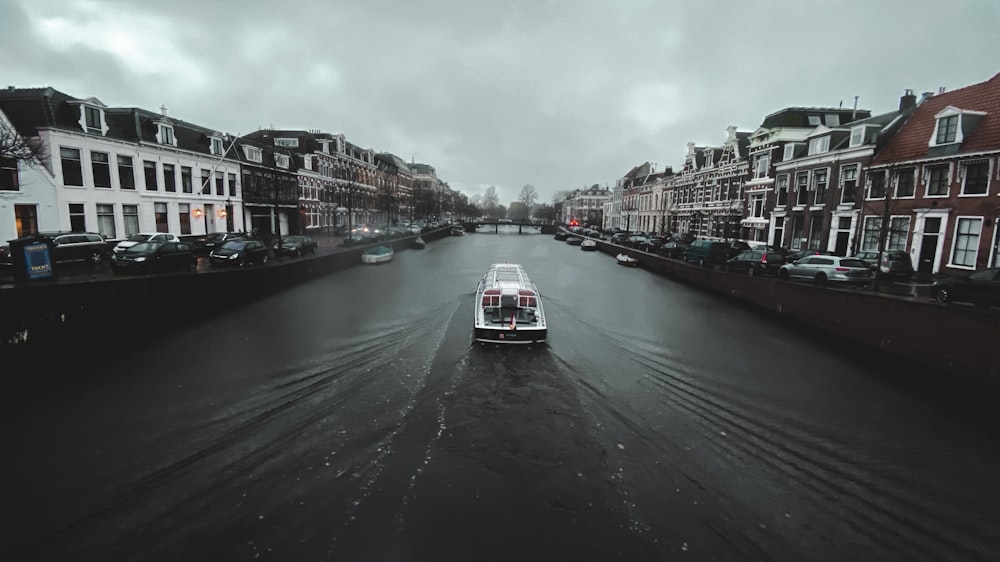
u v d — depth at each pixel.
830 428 8.88
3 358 10.19
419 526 5.82
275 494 6.39
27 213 20.95
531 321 13.18
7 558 5.26
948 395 10.51
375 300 19.56
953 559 5.65
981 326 10.18
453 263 34.72
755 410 9.60
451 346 12.92
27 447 7.50
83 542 5.52
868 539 5.94
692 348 13.80
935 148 21.11
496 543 5.59
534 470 7.08
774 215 33.06
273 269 20.80
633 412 9.27
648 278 29.22
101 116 24.41
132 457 7.25
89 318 12.30
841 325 14.62
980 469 7.57
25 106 21.64
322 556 5.33
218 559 5.28
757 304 19.84
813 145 29.50
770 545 5.75
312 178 47.78
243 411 8.84
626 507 6.33
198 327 14.58
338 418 8.59
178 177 29.75
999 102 19.98
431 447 7.61
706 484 6.95
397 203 67.88
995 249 18.70
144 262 16.50
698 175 48.56
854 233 25.56
